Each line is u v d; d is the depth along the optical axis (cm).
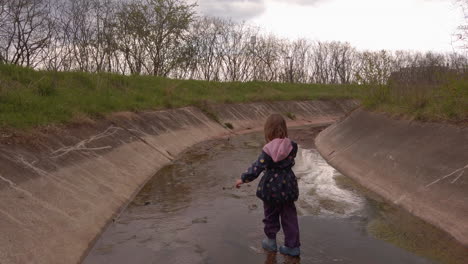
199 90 1944
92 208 441
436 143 561
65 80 1080
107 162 605
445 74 714
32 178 428
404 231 407
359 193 566
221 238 388
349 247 367
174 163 798
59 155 522
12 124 534
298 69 4422
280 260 338
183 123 1204
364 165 682
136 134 840
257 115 1906
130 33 2416
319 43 4612
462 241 367
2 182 387
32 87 824
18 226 338
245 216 458
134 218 450
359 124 918
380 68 1061
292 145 357
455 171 470
